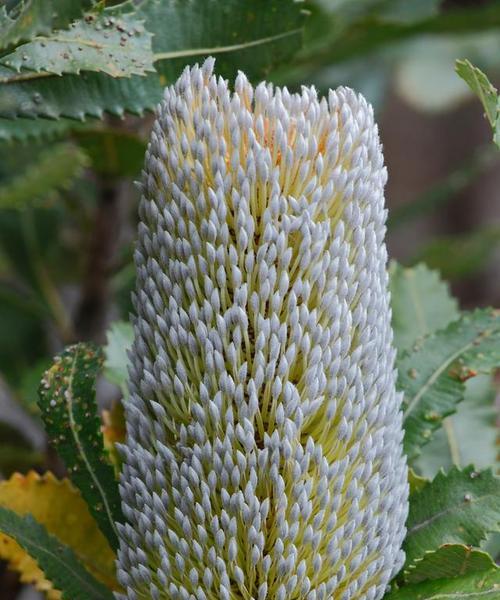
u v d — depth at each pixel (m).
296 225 0.59
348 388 0.60
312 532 0.60
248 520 0.59
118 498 0.65
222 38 0.71
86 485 0.65
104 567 0.69
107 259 0.94
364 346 0.60
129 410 0.61
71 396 0.65
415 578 0.62
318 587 0.60
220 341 0.59
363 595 0.61
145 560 0.60
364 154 0.60
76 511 0.70
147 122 0.89
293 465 0.59
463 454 0.75
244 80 0.59
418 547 0.64
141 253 0.61
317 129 0.59
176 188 0.59
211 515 0.60
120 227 0.94
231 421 0.59
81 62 0.65
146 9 0.70
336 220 0.60
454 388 0.69
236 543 0.60
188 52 0.71
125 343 0.75
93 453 0.65
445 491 0.64
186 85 0.59
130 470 0.61
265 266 0.59
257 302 0.59
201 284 0.59
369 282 0.60
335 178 0.59
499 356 0.69
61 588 0.64
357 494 0.60
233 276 0.59
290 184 0.59
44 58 0.65
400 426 0.62
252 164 0.58
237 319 0.59
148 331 0.60
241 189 0.59
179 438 0.60
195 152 0.59
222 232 0.59
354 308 0.60
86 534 0.69
